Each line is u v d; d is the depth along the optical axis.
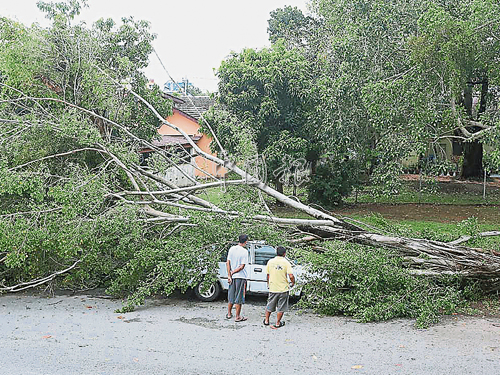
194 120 29.62
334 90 16.97
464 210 20.69
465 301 9.70
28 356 7.02
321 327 8.55
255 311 9.80
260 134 20.03
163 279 9.80
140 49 16.72
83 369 6.53
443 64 12.75
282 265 8.59
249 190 12.38
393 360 6.81
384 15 15.47
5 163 10.52
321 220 11.05
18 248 9.96
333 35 19.08
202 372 6.45
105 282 11.48
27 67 13.09
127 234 10.48
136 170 11.97
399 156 15.20
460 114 14.08
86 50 14.03
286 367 6.61
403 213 20.00
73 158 11.95
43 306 10.17
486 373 6.30
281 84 19.55
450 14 13.38
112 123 12.56
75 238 9.95
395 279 9.33
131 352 7.21
